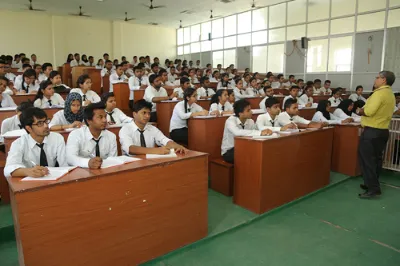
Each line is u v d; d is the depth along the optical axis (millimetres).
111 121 3074
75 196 1501
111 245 1664
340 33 8266
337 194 3119
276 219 2541
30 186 1383
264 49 10258
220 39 11766
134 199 1729
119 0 8859
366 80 7867
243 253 2027
